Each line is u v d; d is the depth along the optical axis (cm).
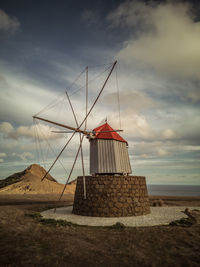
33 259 670
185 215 1742
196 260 717
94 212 1714
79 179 1975
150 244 887
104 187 1791
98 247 838
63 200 3522
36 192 5256
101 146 1972
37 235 942
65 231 1084
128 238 977
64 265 641
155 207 2411
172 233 1069
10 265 617
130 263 684
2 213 1402
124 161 2023
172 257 743
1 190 5441
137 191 1864
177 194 8506
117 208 1716
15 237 881
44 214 1784
